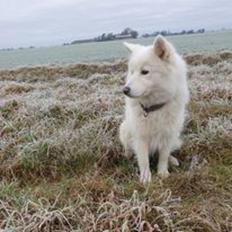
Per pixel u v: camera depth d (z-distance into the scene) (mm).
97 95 2775
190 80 3271
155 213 1208
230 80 3262
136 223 1150
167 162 1665
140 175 1570
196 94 2660
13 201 1350
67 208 1243
